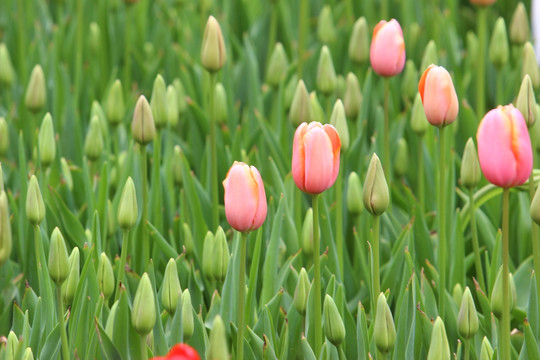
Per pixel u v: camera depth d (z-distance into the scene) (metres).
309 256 2.26
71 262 2.10
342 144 2.28
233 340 2.11
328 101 2.48
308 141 1.98
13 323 2.16
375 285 2.10
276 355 2.13
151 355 2.06
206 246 2.17
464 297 2.06
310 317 2.12
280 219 2.22
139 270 2.33
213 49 2.30
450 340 2.20
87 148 2.43
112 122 2.47
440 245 2.19
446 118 2.13
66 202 2.43
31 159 2.64
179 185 2.43
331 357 2.09
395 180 2.57
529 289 2.26
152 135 2.22
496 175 1.99
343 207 2.43
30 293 2.18
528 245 2.42
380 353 2.04
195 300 2.25
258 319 2.13
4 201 2.10
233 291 2.16
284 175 2.49
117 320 2.07
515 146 1.97
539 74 2.51
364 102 2.54
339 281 2.27
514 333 2.21
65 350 2.06
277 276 2.23
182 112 2.60
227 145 2.58
